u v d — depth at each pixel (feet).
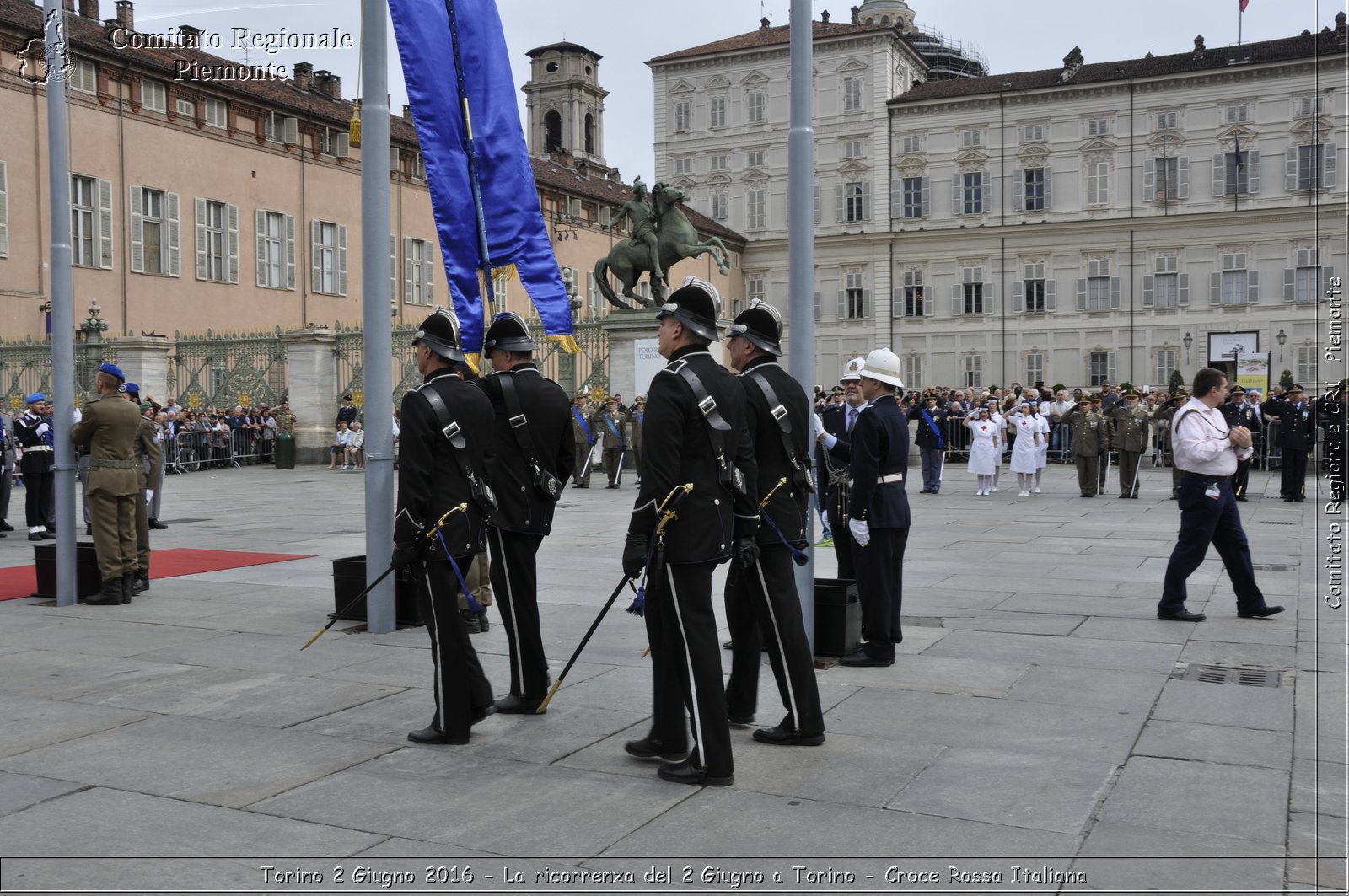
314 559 42.32
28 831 15.21
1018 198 200.64
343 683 23.25
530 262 32.22
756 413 19.19
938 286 206.18
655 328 89.71
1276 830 15.16
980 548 45.11
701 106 219.82
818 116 212.23
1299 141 182.50
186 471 101.91
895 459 24.35
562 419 21.71
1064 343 198.29
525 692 20.89
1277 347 184.44
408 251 151.23
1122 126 193.47
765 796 16.48
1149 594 33.58
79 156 113.29
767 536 18.86
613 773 17.56
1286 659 25.03
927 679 23.38
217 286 129.29
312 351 108.58
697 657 16.98
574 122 258.98
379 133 28.78
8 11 108.17
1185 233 189.78
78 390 105.09
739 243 215.72
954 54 268.00
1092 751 18.51
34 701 21.89
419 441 19.19
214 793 16.66
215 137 129.49
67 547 32.71
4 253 107.14
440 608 19.07
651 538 17.15
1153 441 98.99
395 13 29.73
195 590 35.04
